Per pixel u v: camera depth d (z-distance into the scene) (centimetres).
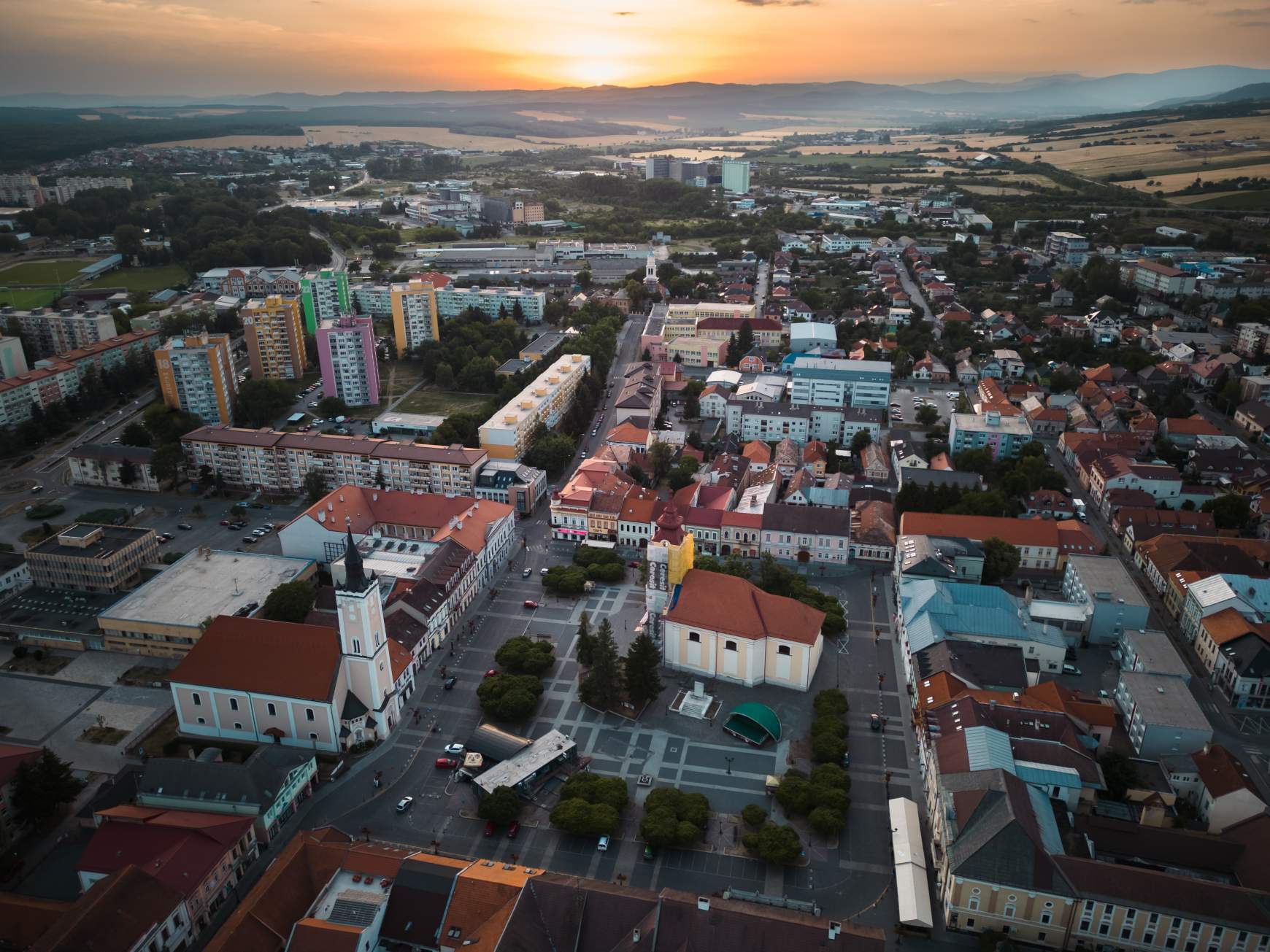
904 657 19425
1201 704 18150
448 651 19975
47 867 14300
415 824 15062
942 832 13600
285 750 15550
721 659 18988
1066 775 14312
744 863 14188
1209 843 13588
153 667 19662
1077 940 12419
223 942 11475
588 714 17850
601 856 14338
